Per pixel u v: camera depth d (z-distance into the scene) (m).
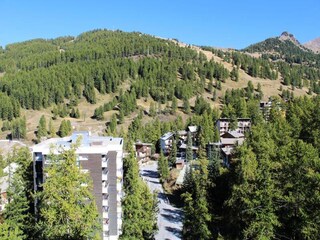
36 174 67.31
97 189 70.94
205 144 146.88
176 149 155.75
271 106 174.88
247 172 41.00
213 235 45.59
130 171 82.06
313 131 56.41
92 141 78.50
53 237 32.78
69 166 33.12
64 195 32.88
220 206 48.88
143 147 171.75
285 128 71.44
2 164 122.44
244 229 32.78
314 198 29.56
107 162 73.50
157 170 143.75
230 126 172.62
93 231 35.88
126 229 54.91
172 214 94.75
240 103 188.62
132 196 56.62
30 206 61.09
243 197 33.66
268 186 32.41
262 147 55.19
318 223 28.80
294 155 37.66
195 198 51.06
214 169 70.81
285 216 31.81
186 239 50.12
